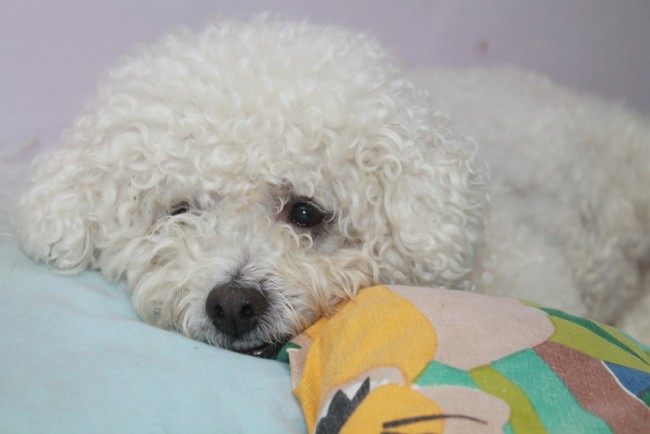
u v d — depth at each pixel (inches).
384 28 29.1
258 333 18.3
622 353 15.5
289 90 18.9
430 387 13.8
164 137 18.8
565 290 22.7
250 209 19.3
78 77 26.5
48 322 16.6
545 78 28.0
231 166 18.7
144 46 22.2
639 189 25.7
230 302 18.0
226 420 15.2
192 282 18.4
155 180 19.0
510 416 13.5
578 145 25.4
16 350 15.7
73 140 20.0
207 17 26.5
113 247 19.4
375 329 15.1
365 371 14.3
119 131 19.4
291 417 15.6
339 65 19.9
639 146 26.1
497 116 25.3
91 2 26.2
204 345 16.9
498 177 23.8
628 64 30.6
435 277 19.8
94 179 19.4
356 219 19.6
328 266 18.9
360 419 13.5
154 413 14.8
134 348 16.2
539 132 25.1
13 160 25.1
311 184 19.1
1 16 25.7
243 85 19.0
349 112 19.1
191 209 19.7
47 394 14.7
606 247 25.0
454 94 25.9
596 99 27.5
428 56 29.7
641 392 14.5
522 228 23.0
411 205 19.4
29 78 26.2
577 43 30.5
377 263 19.6
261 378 16.1
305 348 17.3
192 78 19.2
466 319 15.0
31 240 19.3
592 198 25.0
